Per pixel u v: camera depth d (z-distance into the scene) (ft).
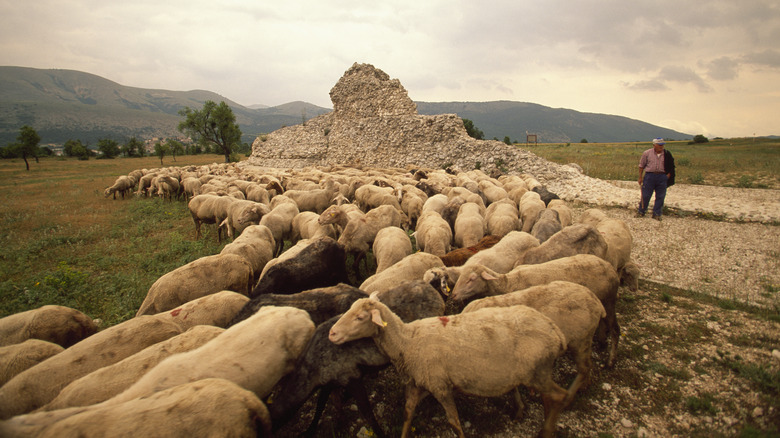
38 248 40.88
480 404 16.79
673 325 21.30
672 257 31.60
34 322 18.58
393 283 22.04
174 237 43.57
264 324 15.65
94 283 31.09
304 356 15.71
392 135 105.09
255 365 14.53
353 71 127.54
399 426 15.84
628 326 21.50
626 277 25.77
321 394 15.80
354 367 15.52
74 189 91.30
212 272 22.77
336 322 15.67
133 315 25.25
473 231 32.58
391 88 114.21
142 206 65.82
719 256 31.12
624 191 56.54
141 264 35.12
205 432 11.05
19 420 10.78
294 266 23.75
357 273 31.73
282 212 39.68
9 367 15.70
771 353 17.99
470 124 181.57
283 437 15.84
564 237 23.49
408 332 15.38
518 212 42.34
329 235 33.27
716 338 19.76
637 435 14.58
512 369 13.85
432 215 34.63
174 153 236.63
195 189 65.67
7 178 123.34
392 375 19.07
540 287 17.25
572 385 16.06
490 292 20.44
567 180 69.72
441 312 19.16
